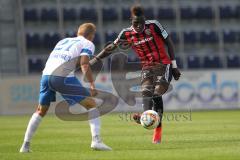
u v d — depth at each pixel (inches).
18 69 3213.6
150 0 3479.3
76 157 898.1
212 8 3516.2
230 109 2930.6
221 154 903.7
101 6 3405.5
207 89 2938.0
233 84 2974.9
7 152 1014.4
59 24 3324.3
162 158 864.9
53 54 999.0
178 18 3385.8
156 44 1146.7
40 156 924.6
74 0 3415.4
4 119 2380.7
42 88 996.6
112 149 1019.3
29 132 996.6
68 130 1626.5
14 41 3262.8
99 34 3336.6
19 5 3292.3
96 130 992.2
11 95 2837.1
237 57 3393.2
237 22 3543.3
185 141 1172.5
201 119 2080.5
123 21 3405.5
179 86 2898.6
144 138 1280.8
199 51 3437.5
